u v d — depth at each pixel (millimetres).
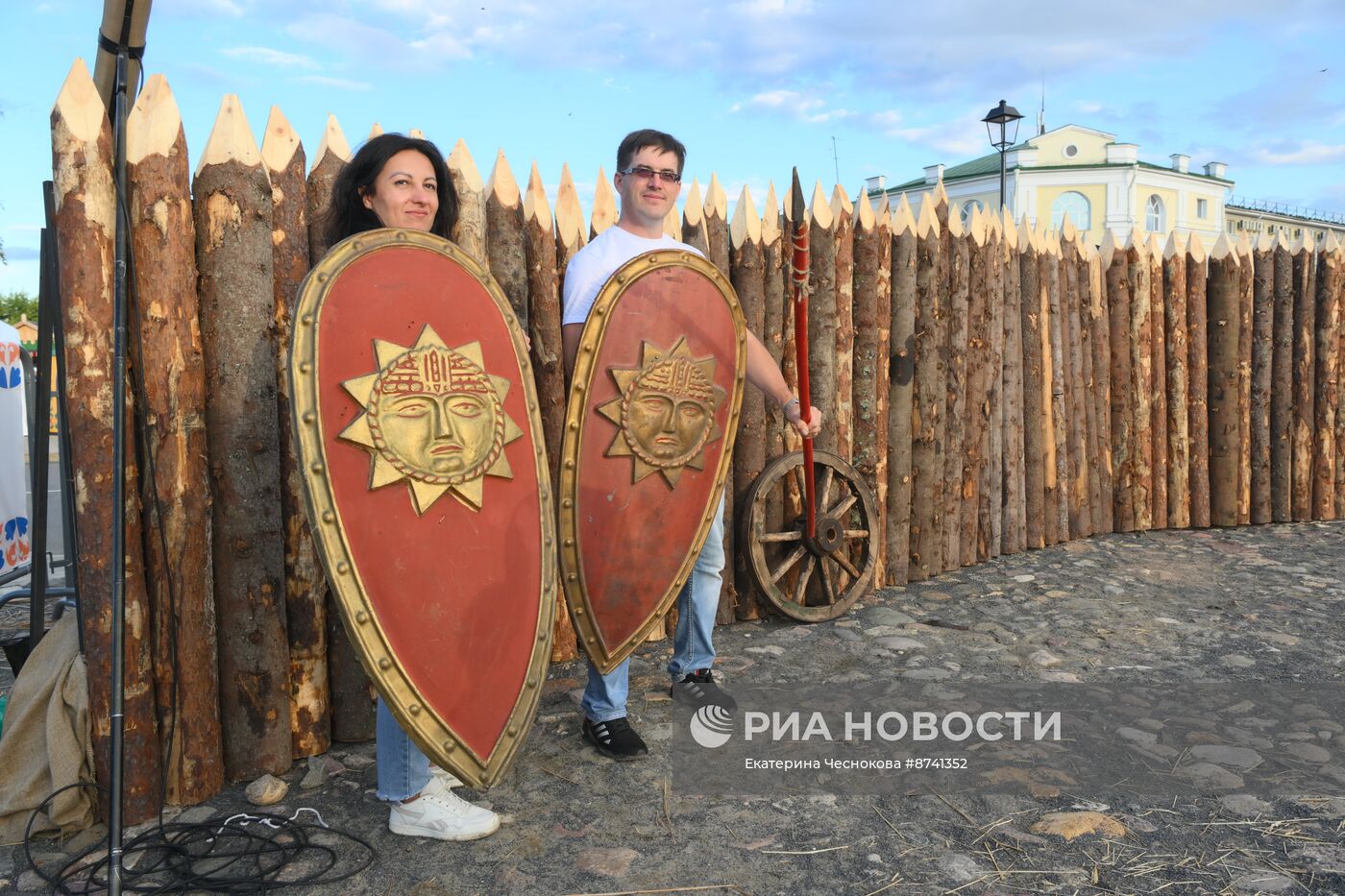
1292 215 52062
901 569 5609
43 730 2854
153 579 2889
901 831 2707
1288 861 2518
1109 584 5656
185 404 2914
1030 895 2375
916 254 5555
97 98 2777
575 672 4090
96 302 2748
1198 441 7551
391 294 2447
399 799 2686
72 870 2553
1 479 5016
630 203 3330
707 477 3395
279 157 3229
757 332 4926
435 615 2420
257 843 2676
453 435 2477
